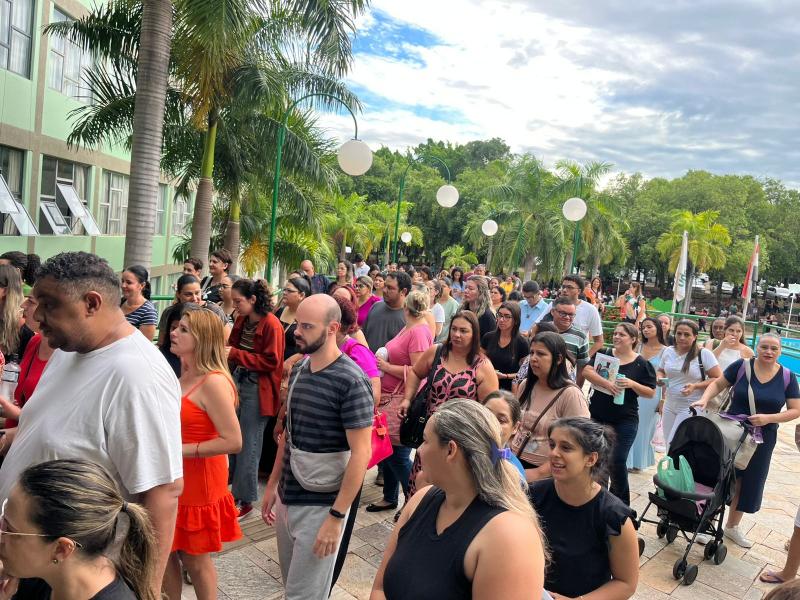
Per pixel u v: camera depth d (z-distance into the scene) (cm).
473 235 4044
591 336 693
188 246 1822
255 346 481
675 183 6156
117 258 2105
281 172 1399
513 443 400
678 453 497
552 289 3338
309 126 1445
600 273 5988
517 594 168
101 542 155
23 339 401
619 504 260
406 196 5772
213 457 302
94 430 196
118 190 2139
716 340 790
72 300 193
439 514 194
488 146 8106
